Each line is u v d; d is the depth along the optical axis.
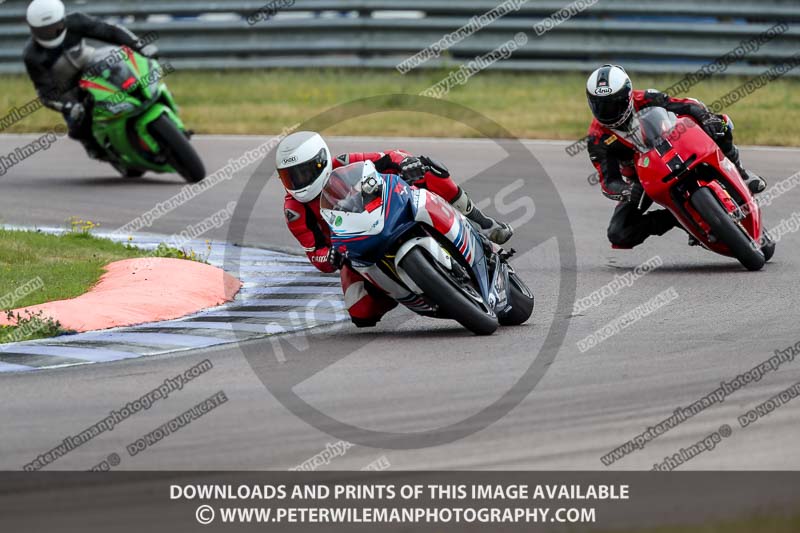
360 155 25.84
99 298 28.91
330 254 24.45
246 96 73.62
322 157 24.72
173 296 29.75
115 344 25.64
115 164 51.41
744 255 31.69
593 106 31.84
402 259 24.34
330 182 24.70
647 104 33.09
